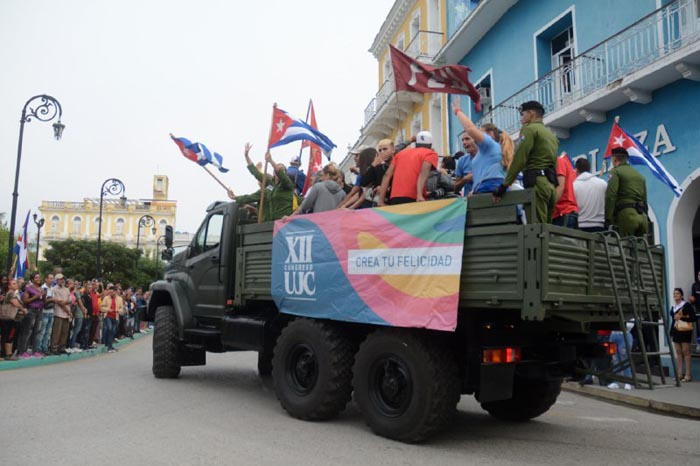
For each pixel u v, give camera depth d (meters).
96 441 4.95
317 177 7.98
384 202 6.43
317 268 6.11
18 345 12.20
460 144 20.02
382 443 5.05
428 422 4.87
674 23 11.28
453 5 20.83
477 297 4.69
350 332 6.02
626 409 8.09
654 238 11.84
